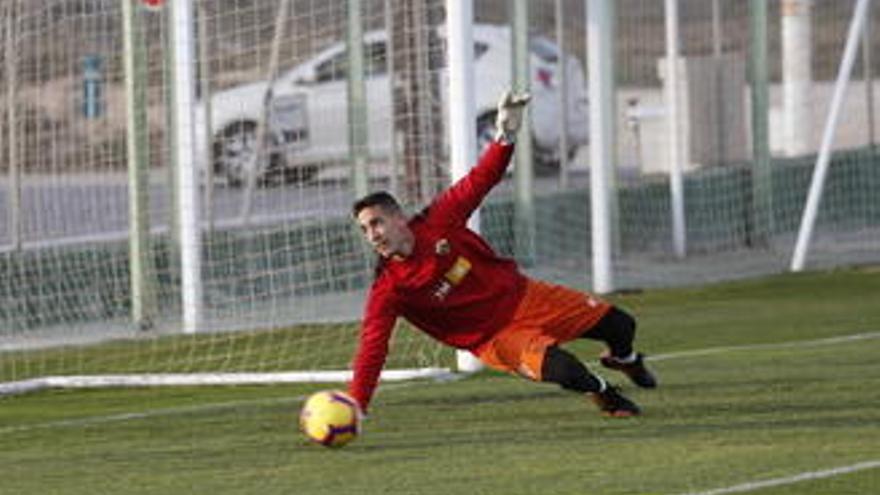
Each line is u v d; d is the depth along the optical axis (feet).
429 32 157.79
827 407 94.07
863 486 71.77
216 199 179.83
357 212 84.94
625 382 107.65
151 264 147.23
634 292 165.78
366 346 85.76
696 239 199.11
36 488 78.02
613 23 191.31
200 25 157.07
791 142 231.50
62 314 151.33
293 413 99.60
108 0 173.68
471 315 87.66
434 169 153.79
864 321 139.13
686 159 212.23
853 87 270.46
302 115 188.96
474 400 101.45
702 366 113.70
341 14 176.96
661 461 78.74
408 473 78.02
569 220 190.80
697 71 212.02
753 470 75.77
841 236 211.20
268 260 148.05
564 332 89.61
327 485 75.82
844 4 272.51
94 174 173.27
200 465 82.53
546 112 223.71
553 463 79.20
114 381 115.96
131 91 148.87
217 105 182.91
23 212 159.74
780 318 143.43
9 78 153.17
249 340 137.49
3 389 114.32
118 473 81.20
